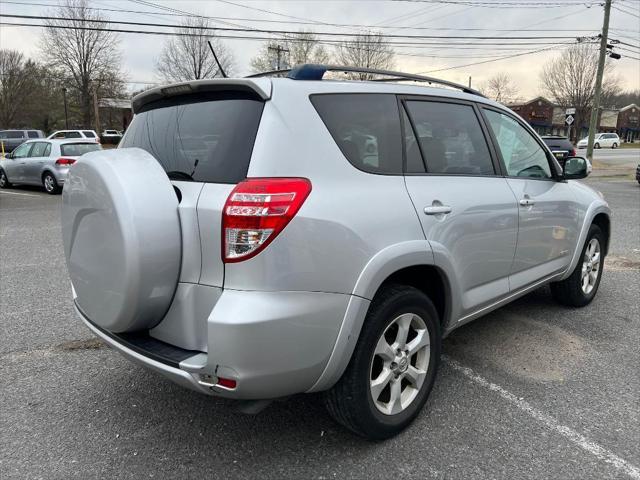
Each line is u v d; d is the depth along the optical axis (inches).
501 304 141.6
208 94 101.3
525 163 151.0
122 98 2359.7
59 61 2233.0
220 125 95.0
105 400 125.0
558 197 158.2
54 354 150.3
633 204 485.4
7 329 168.2
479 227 122.9
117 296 90.0
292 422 115.5
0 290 209.0
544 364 143.5
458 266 117.8
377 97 109.7
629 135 3346.5
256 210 82.9
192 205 88.8
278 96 91.9
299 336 86.7
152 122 111.0
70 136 1347.2
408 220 103.5
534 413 118.5
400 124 112.3
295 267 85.4
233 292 84.4
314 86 98.6
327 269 89.0
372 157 104.0
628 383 132.6
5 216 403.5
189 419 116.9
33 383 133.1
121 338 97.7
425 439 108.7
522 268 145.4
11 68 2444.6
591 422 114.9
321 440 108.7
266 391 87.0
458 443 107.3
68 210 102.3
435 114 122.4
